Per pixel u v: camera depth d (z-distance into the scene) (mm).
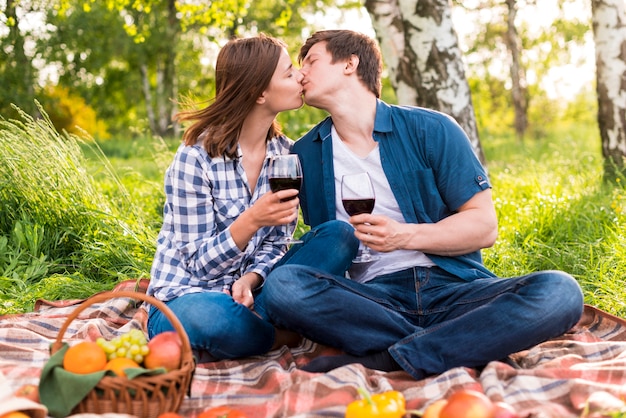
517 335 2666
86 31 22859
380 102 3146
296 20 22672
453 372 2566
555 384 2422
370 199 2805
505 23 21328
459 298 2941
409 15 6195
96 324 3273
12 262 4480
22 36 22219
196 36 23891
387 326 2803
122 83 27781
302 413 2287
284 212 2865
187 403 2504
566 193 6238
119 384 2145
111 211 5215
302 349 3186
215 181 3098
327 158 3188
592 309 3301
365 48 3121
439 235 2928
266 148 3271
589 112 25203
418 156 3088
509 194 6590
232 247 2959
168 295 3031
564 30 20594
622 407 2123
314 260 2979
